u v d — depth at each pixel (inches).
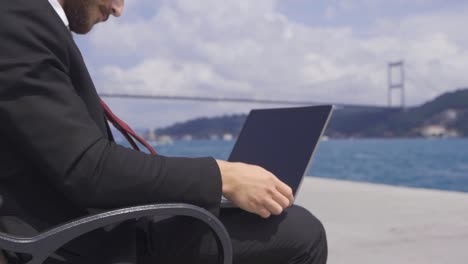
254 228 30.8
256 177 29.2
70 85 25.4
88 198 24.9
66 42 25.5
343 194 152.4
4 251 24.8
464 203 129.2
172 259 31.3
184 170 27.0
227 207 30.4
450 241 87.4
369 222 106.4
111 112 33.9
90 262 27.1
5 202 25.5
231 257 27.6
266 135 38.9
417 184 1114.7
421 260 75.7
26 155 24.5
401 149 2518.5
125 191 25.4
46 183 25.9
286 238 31.1
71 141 24.1
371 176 1256.2
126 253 27.7
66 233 23.5
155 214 25.1
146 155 26.7
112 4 30.5
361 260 76.2
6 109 23.5
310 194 153.3
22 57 23.5
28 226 25.6
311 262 31.9
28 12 24.1
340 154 2054.6
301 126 34.9
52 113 23.9
